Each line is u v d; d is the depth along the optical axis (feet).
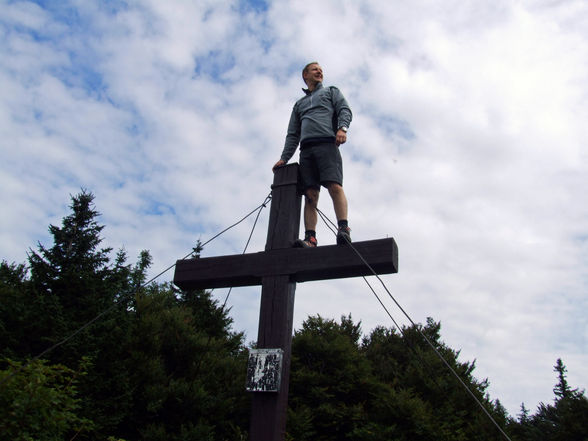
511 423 68.28
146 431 43.14
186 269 13.04
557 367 97.14
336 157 13.52
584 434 54.34
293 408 55.06
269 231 12.73
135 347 49.26
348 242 11.41
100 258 47.55
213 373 52.21
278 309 11.41
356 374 58.59
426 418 50.37
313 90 15.31
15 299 41.42
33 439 19.42
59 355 39.42
